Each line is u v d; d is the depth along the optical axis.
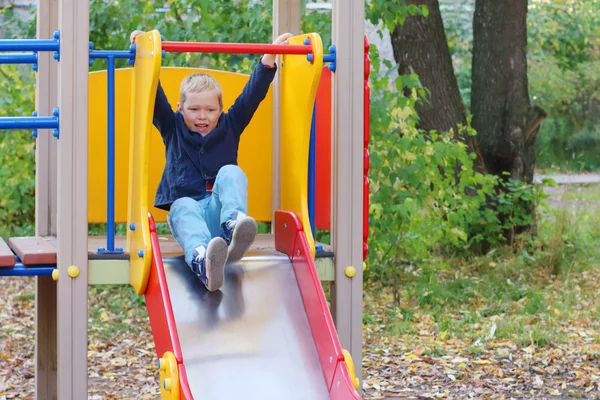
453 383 8.32
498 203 14.54
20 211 15.12
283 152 5.93
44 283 6.86
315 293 5.11
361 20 5.58
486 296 12.03
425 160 11.20
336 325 5.61
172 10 11.96
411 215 11.63
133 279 5.23
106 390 8.27
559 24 24.17
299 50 5.25
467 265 13.82
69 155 5.16
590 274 13.30
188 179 5.64
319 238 12.06
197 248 5.11
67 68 5.14
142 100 5.11
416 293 12.08
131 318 11.52
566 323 10.63
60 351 5.17
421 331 10.42
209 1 11.35
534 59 24.62
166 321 4.69
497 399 7.78
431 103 14.49
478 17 15.12
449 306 11.66
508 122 14.84
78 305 5.20
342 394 4.68
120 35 12.09
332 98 5.66
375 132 10.97
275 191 6.94
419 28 14.44
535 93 24.19
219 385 4.73
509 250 14.04
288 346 5.03
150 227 5.04
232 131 5.81
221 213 5.35
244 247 5.15
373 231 11.64
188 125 5.72
